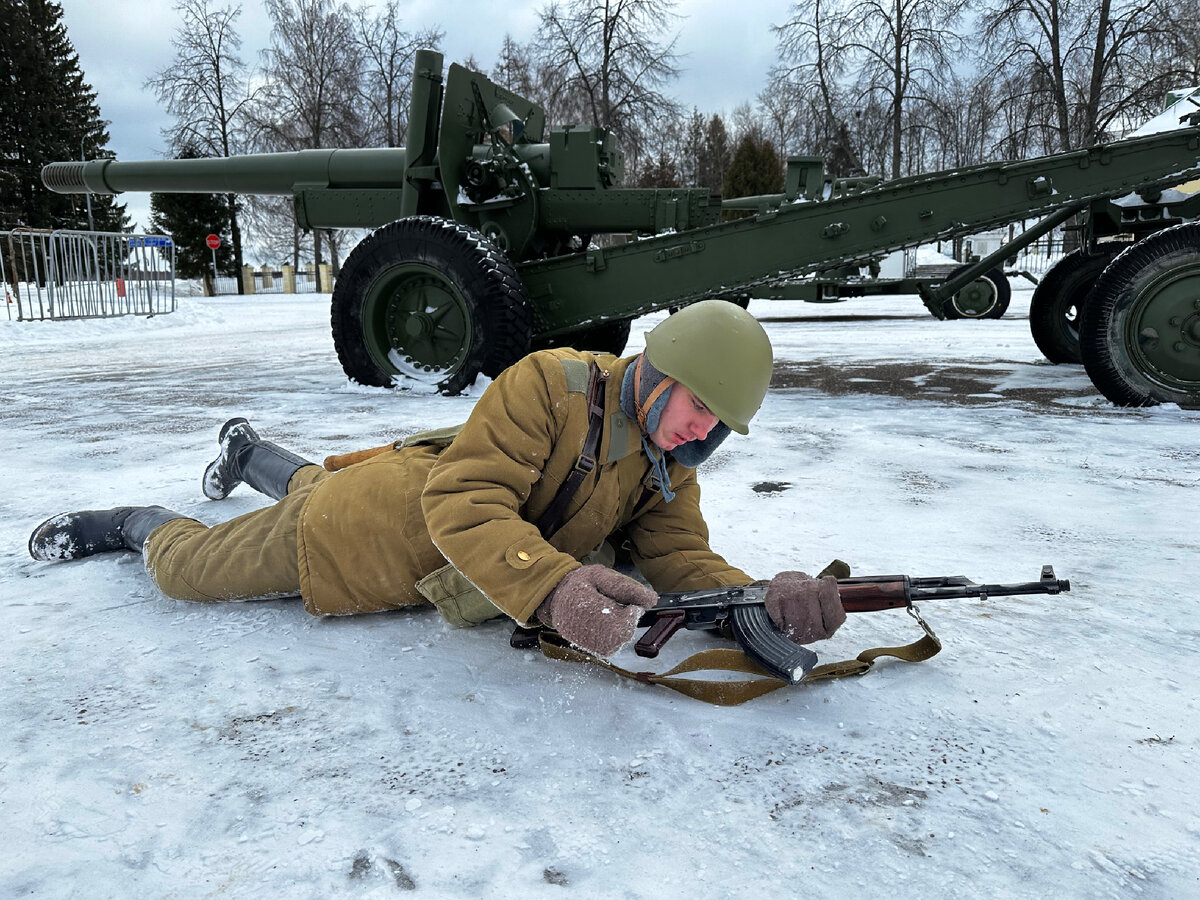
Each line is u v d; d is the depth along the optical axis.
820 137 35.47
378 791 1.38
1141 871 1.18
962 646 1.95
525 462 1.74
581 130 7.21
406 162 7.27
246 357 10.88
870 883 1.16
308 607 2.01
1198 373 5.30
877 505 3.22
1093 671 1.80
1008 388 6.63
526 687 1.73
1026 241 7.34
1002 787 1.38
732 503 3.26
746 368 1.59
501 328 6.38
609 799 1.35
